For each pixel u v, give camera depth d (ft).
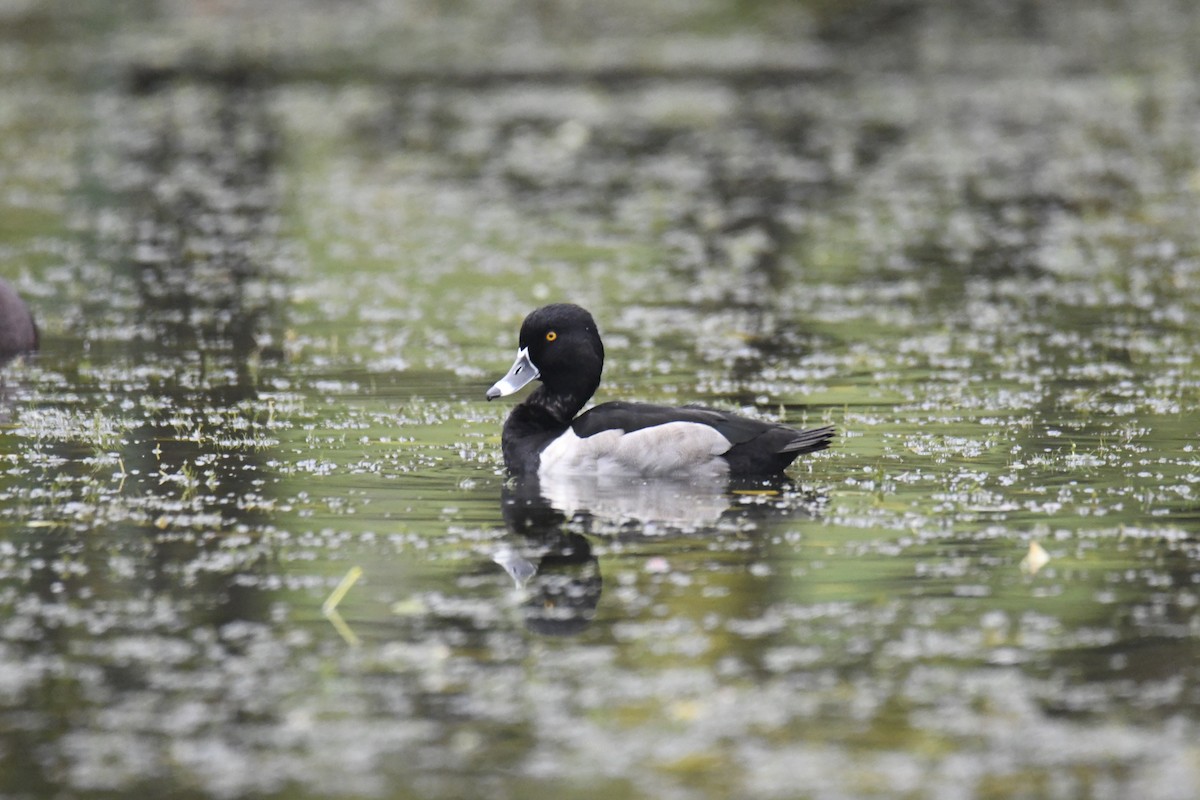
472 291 66.69
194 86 123.65
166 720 27.04
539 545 35.60
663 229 79.87
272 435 45.29
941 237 77.15
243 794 24.67
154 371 52.95
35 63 132.46
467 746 26.17
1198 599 32.04
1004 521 37.19
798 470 41.78
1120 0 167.02
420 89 123.95
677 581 33.24
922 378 52.21
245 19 156.87
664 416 41.19
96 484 40.22
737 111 114.83
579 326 42.65
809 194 88.22
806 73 130.41
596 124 110.42
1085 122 108.78
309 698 27.81
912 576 33.47
